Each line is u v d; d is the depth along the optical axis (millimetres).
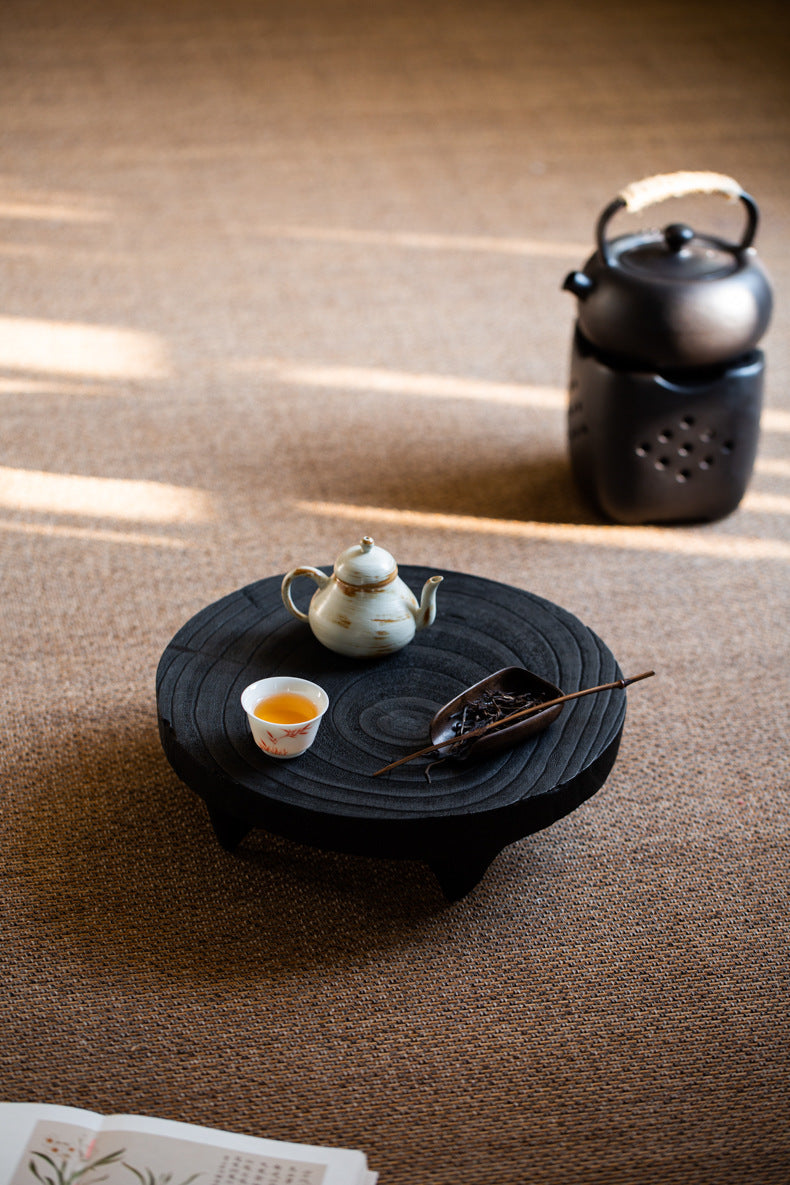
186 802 1524
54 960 1306
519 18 5125
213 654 1402
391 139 3992
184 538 2076
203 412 2471
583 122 4141
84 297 2916
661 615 1921
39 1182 1049
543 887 1423
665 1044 1236
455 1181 1102
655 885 1431
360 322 2859
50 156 3746
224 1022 1243
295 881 1414
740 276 1919
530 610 1505
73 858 1437
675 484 2090
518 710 1296
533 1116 1160
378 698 1343
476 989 1291
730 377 1986
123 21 4973
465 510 2191
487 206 3521
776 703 1735
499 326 2857
